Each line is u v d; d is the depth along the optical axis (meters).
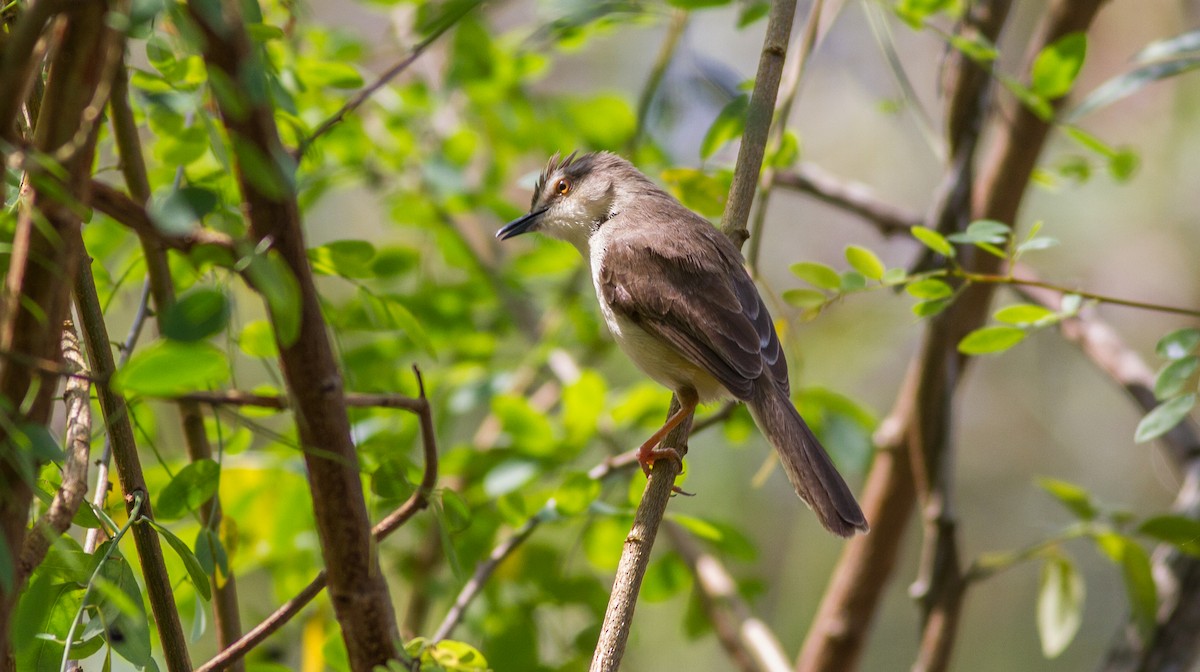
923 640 9.41
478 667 5.90
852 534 8.02
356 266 6.90
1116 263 18.25
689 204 9.09
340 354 7.30
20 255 4.01
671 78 11.58
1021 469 19.38
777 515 17.64
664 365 9.01
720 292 8.80
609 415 10.56
